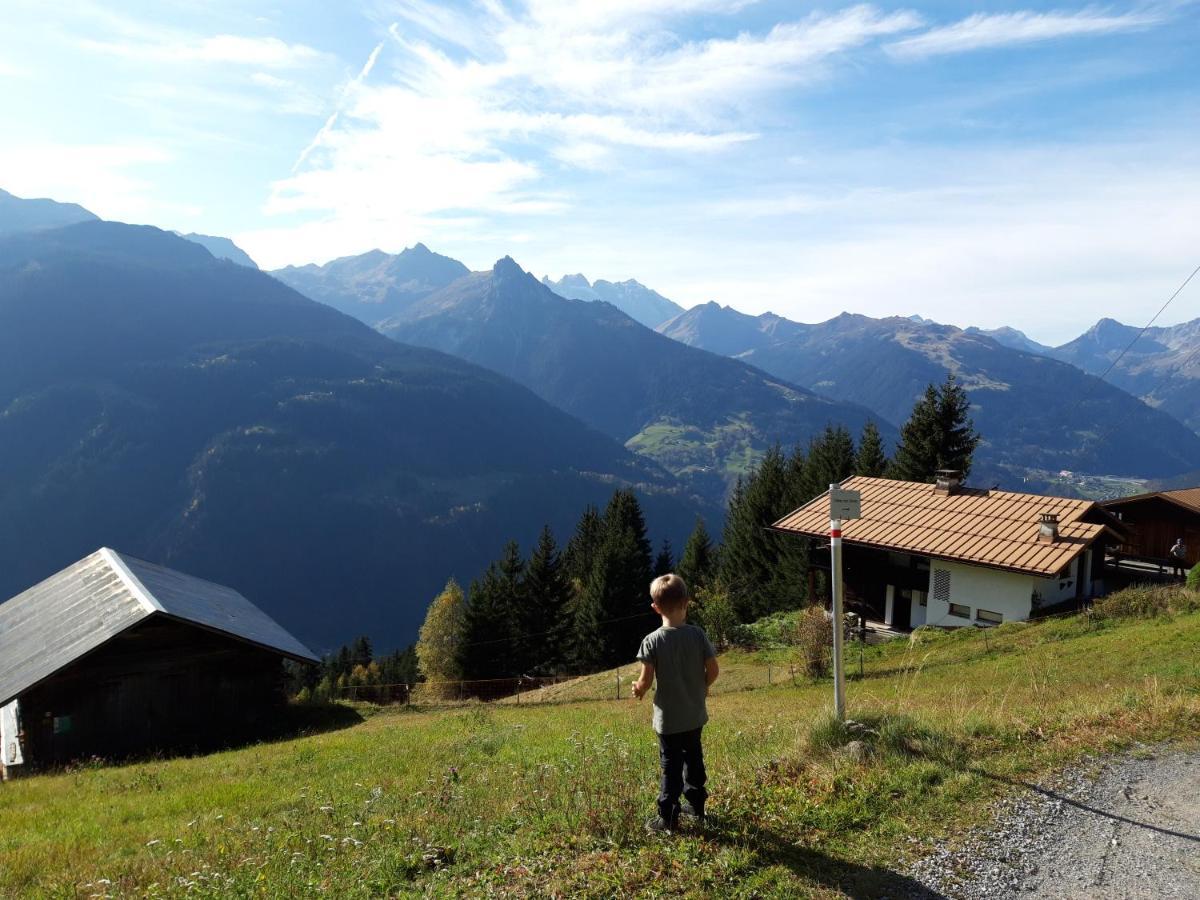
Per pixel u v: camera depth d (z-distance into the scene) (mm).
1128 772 7426
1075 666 18594
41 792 14094
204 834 8188
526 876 5371
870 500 37875
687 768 5996
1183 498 40969
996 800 6676
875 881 5250
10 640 26938
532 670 60969
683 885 5102
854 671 26016
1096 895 5164
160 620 24578
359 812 7926
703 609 40125
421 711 29016
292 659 27469
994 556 30188
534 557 61344
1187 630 20109
